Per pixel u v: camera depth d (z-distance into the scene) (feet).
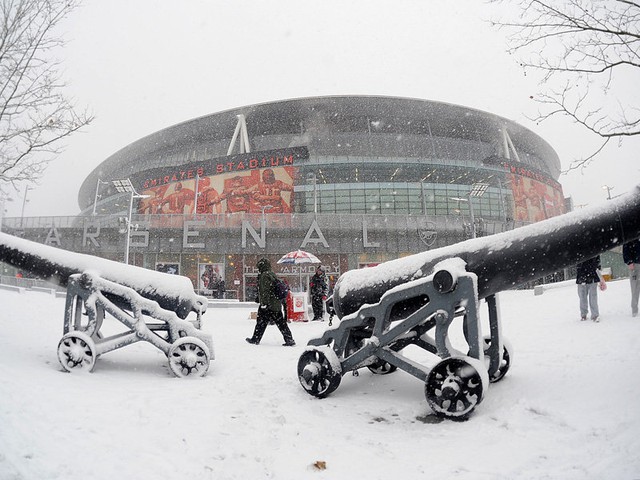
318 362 15.80
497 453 9.89
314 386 15.57
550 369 16.02
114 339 18.60
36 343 21.94
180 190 181.68
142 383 16.70
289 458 10.05
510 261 13.34
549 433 10.72
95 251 128.16
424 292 14.34
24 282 88.12
